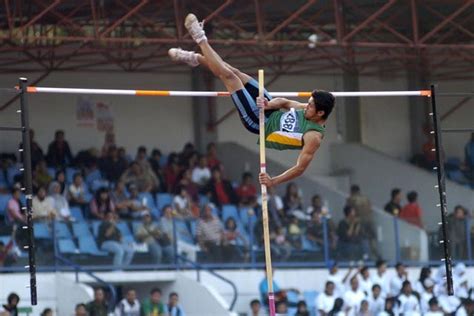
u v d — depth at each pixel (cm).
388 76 5688
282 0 4744
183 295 4438
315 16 4819
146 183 4881
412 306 4397
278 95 2775
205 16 4866
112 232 4372
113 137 5331
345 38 4469
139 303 4256
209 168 5100
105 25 4759
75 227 4331
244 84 2427
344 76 5697
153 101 5416
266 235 2456
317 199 4919
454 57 5256
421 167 5666
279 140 2409
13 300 3894
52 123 5206
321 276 4584
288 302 4428
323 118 2394
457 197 5322
